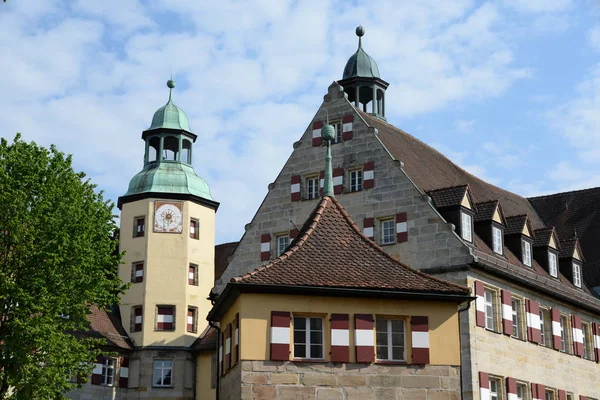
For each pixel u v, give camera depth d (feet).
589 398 177.17
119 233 219.20
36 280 148.36
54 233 151.53
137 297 211.41
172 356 207.00
